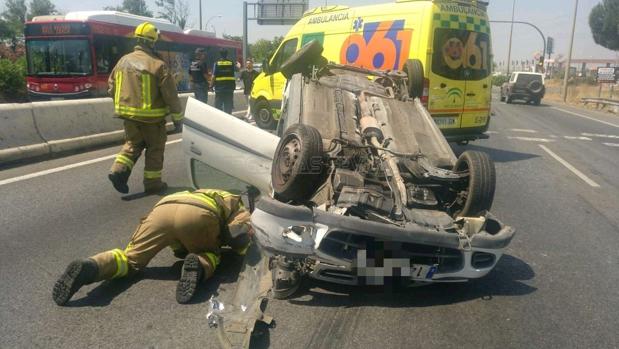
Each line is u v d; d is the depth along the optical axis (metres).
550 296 4.46
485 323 3.97
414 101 6.38
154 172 7.00
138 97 6.57
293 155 4.69
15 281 4.39
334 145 5.07
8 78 21.16
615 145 14.16
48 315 3.87
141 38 6.75
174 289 4.32
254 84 12.72
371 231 3.83
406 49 9.08
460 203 4.77
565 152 12.42
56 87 18.70
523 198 7.72
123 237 5.42
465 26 9.30
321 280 4.35
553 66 76.38
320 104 5.95
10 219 5.90
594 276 4.91
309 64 7.10
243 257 4.80
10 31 50.59
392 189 4.46
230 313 3.85
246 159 5.73
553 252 5.51
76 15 19.11
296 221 3.87
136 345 3.51
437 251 4.16
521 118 21.98
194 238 4.30
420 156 5.11
